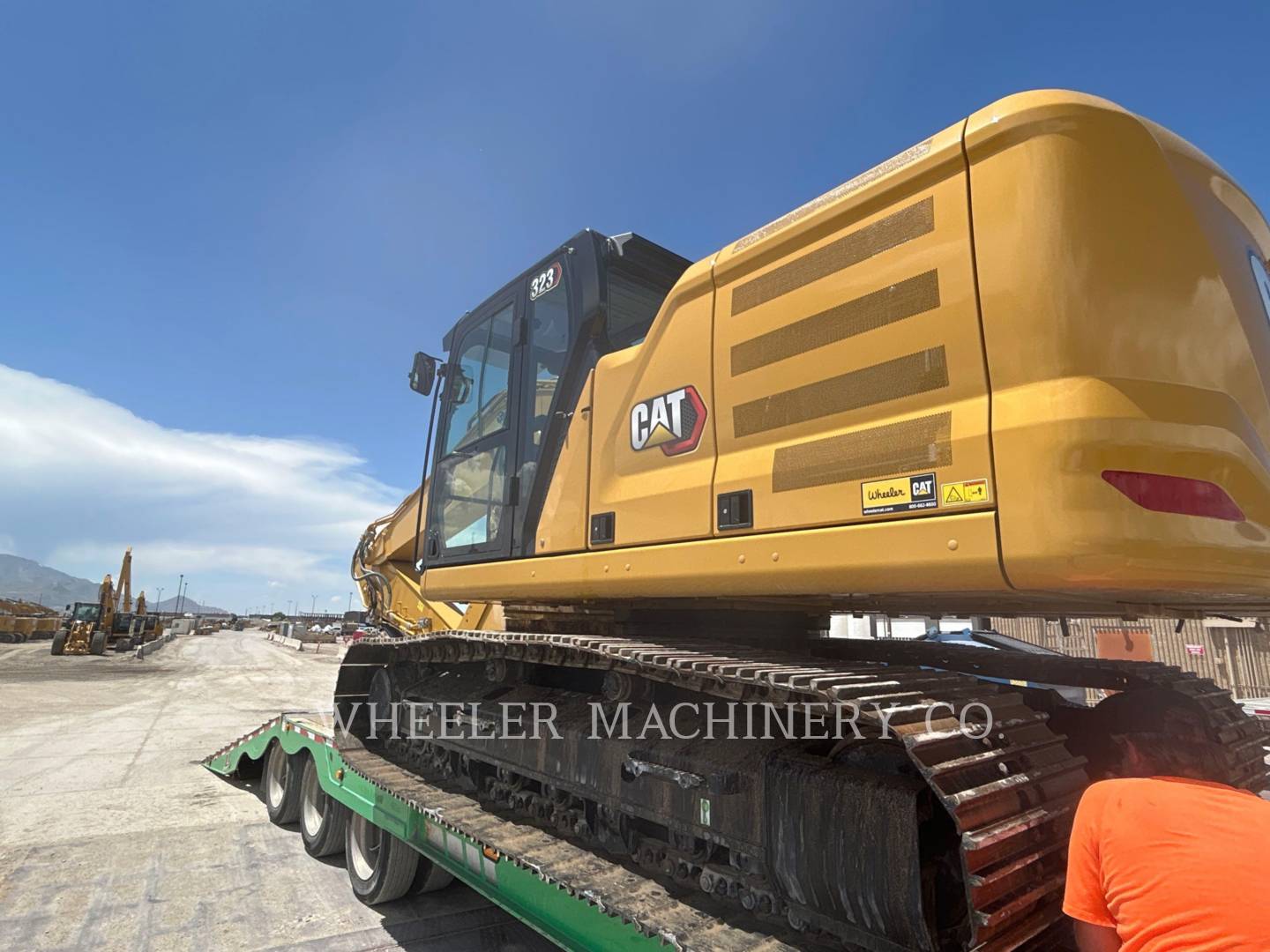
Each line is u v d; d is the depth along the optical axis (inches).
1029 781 73.3
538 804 132.7
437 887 193.3
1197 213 86.8
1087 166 78.5
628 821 112.3
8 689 696.4
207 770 346.9
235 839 240.8
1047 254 76.4
